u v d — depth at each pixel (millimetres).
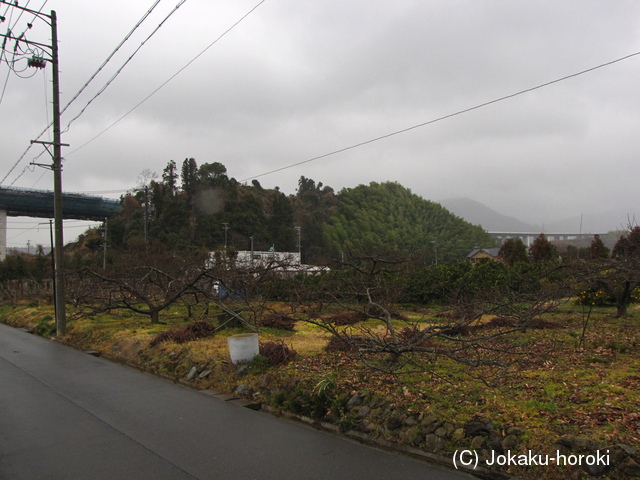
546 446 4461
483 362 6379
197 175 75312
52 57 15750
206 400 7465
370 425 5641
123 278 17875
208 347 10266
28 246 73625
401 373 6668
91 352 12672
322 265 17703
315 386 6711
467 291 16828
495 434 4801
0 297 33812
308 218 85250
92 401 7355
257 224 67250
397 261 14438
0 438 5523
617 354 8273
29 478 4352
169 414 6613
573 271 12148
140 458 4891
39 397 7605
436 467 4691
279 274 18703
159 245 34062
